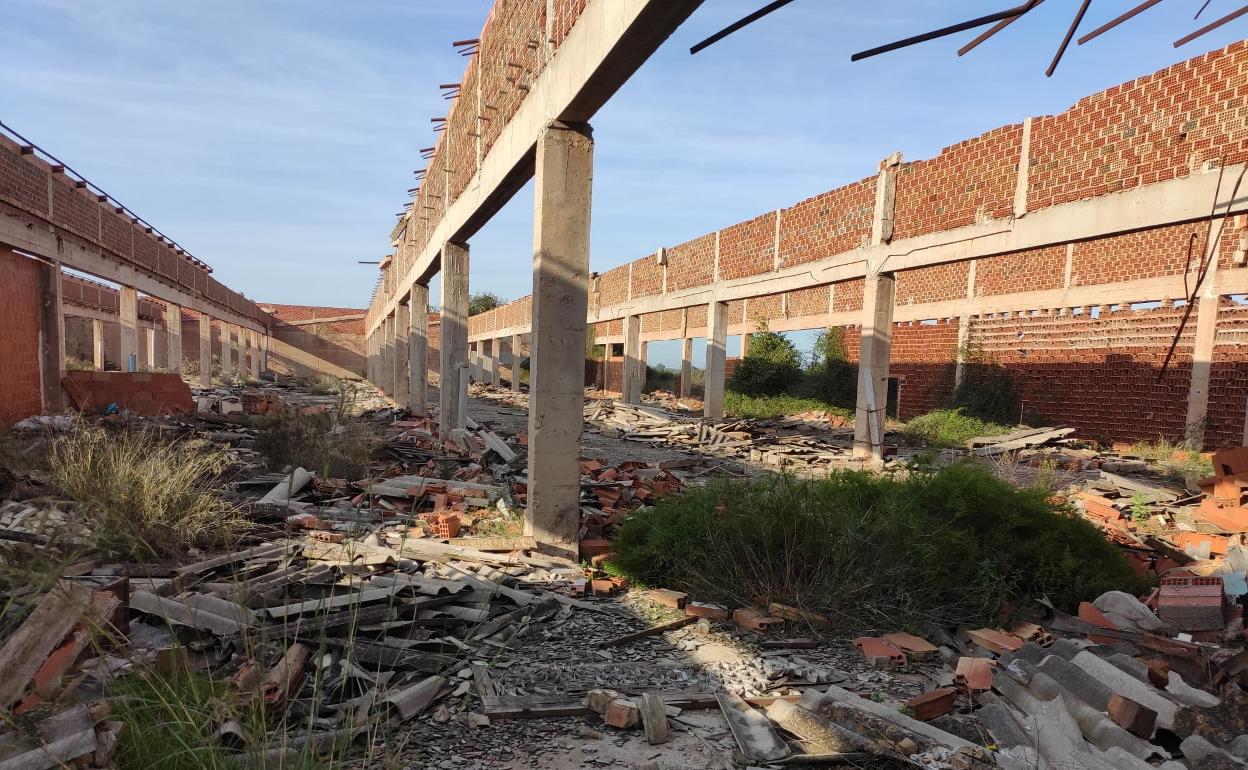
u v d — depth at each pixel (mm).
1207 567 7078
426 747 3645
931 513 6805
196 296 31344
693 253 24406
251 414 17016
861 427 14203
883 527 6117
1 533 4852
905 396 24500
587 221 7066
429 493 8945
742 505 6668
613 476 10727
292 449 10859
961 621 5656
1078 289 18453
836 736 3758
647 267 28906
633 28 5172
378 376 41406
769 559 6094
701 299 23609
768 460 14945
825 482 7332
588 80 5984
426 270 17562
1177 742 3717
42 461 7516
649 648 5066
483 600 5434
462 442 13000
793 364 30719
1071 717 3799
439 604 5258
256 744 3023
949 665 4895
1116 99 9891
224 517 6688
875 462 13672
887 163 14055
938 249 12891
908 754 3566
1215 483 9445
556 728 3908
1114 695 3807
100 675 3453
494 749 3662
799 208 17516
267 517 7402
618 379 41719
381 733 3668
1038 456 14867
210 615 4324
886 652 4930
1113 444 17031
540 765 3527
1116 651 4676
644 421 21359
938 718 4074
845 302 26375
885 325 14336
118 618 4176
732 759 3641
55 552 3244
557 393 7016
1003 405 20156
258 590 4918
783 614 5586
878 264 14258
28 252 14039
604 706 4023
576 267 7035
